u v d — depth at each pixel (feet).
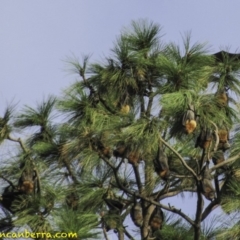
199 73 147.02
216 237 150.82
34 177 152.46
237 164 155.22
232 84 148.97
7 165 153.89
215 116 143.13
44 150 154.71
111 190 159.33
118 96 157.58
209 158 147.43
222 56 152.15
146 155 153.48
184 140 151.12
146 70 157.99
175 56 149.59
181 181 162.71
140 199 160.35
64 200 155.12
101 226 155.12
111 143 150.30
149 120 142.82
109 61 159.12
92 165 154.40
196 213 147.84
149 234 159.12
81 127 151.23
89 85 156.87
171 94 139.13
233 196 151.74
